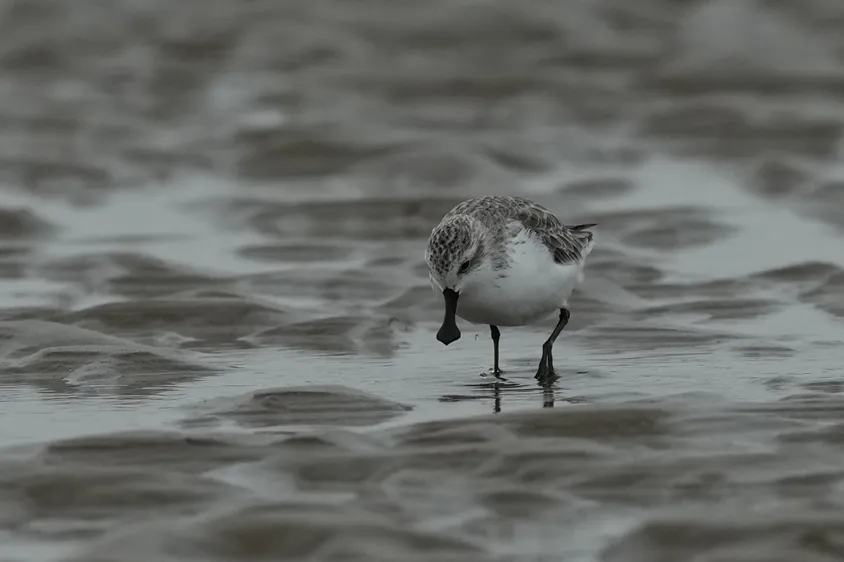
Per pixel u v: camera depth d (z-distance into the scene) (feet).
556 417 30.04
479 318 38.09
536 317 38.22
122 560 23.22
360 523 24.32
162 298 45.70
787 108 84.89
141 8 112.98
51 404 34.73
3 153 75.15
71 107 90.02
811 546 23.24
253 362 40.01
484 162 71.20
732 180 69.97
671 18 111.04
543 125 84.58
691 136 81.15
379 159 72.79
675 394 34.22
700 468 27.09
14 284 51.49
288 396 33.73
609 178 69.36
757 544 23.39
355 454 28.22
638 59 99.91
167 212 65.16
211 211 64.69
